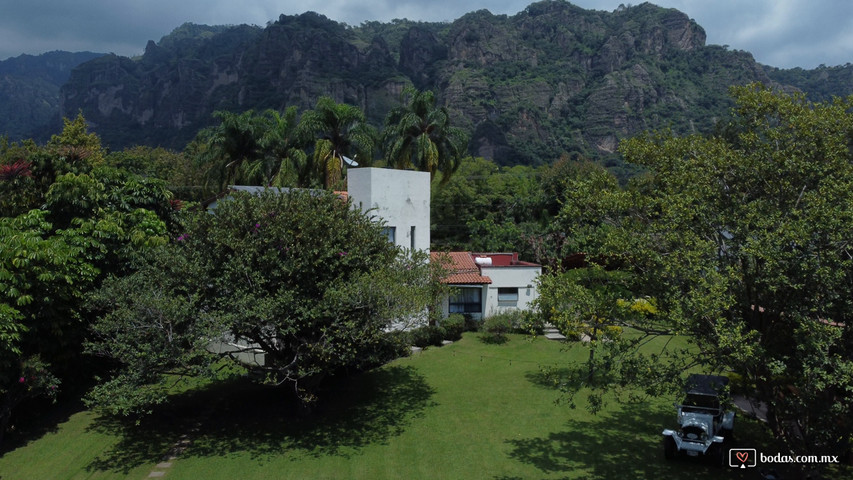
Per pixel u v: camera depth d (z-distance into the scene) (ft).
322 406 58.75
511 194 165.89
